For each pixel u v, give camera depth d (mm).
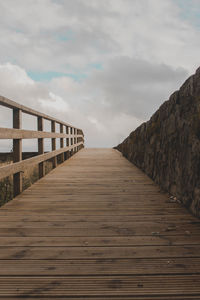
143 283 1532
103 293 1438
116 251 1945
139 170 6055
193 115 2785
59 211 2939
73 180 4816
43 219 2668
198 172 2615
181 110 3199
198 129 2609
